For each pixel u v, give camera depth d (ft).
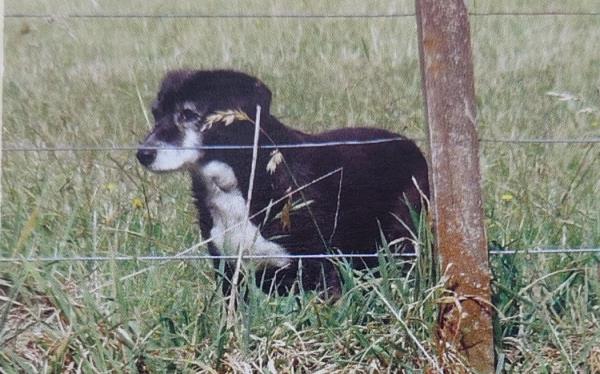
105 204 21.34
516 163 23.59
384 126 27.22
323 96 30.86
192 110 19.16
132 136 27.17
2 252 17.57
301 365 15.70
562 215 20.21
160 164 18.94
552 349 16.06
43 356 15.43
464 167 15.01
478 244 15.12
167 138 19.10
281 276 18.97
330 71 34.04
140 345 15.44
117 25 43.52
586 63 36.42
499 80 33.53
